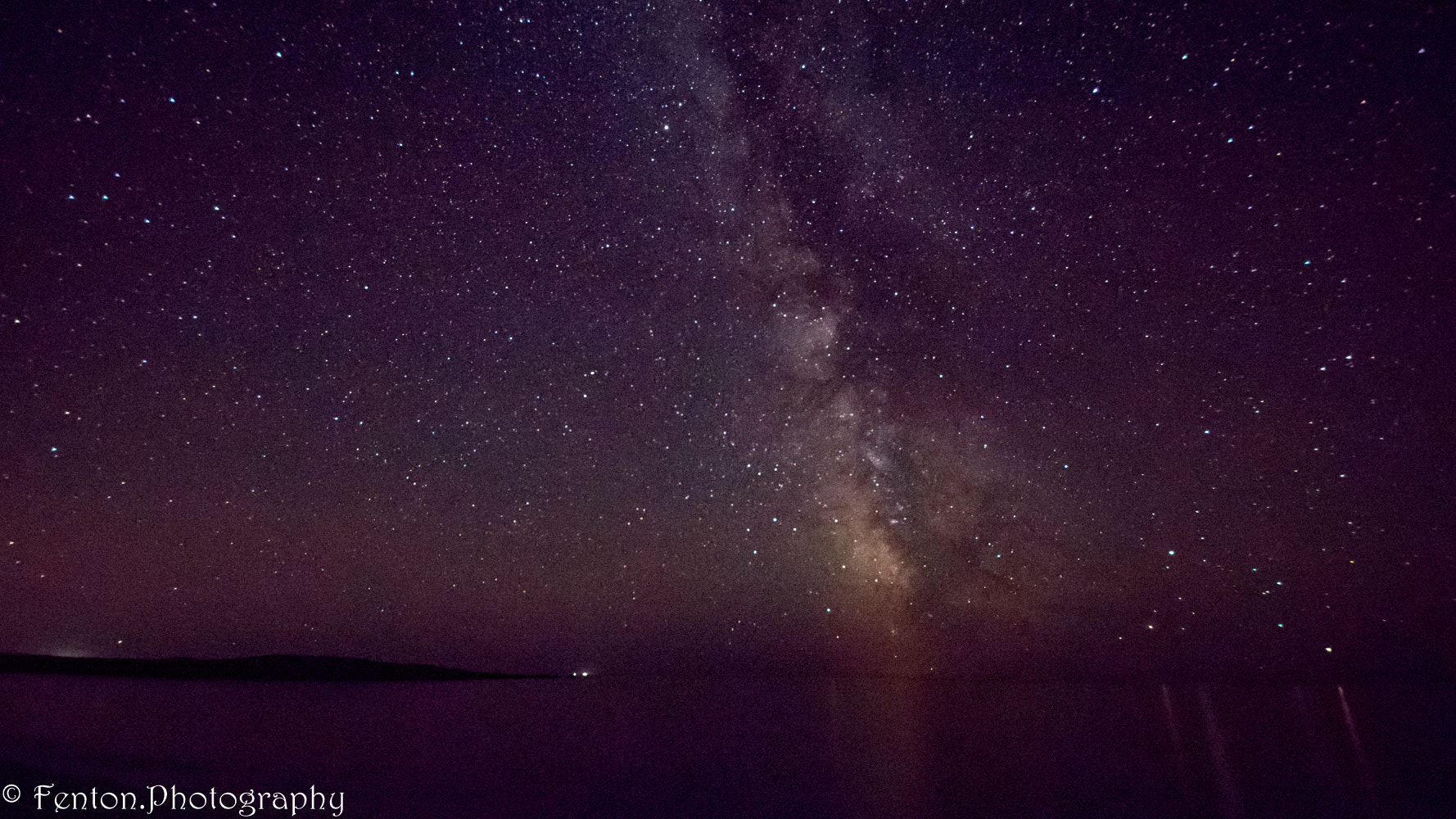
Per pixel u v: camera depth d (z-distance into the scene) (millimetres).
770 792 5141
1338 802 5020
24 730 6148
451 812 4297
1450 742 7238
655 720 9328
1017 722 9055
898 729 8508
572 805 4605
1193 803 4961
